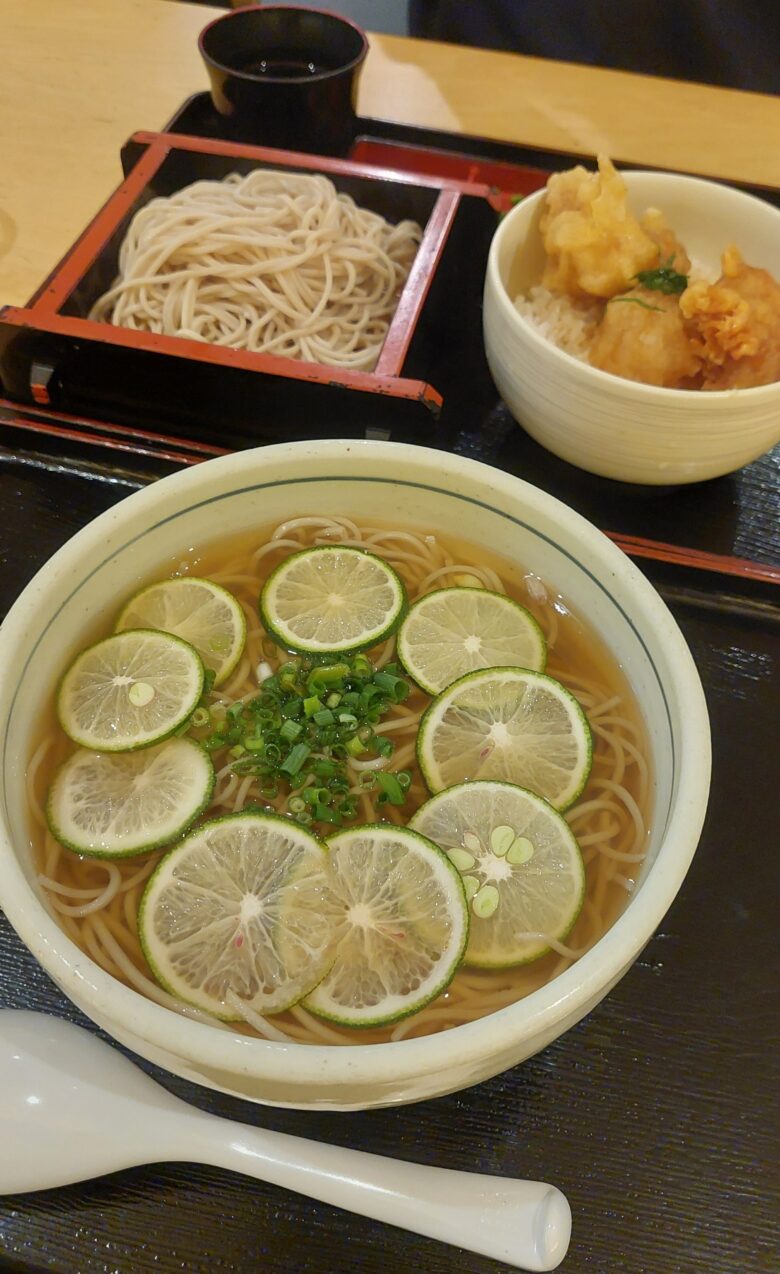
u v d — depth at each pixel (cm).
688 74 78
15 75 59
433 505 35
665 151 56
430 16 81
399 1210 28
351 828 30
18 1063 29
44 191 54
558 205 45
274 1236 29
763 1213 29
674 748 29
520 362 40
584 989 25
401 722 34
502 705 32
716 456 40
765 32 75
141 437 42
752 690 38
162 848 30
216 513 34
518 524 34
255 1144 28
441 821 31
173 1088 30
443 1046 24
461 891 29
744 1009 32
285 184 51
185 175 52
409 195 51
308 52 57
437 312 46
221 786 32
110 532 31
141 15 63
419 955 28
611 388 38
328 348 50
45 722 31
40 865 30
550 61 61
